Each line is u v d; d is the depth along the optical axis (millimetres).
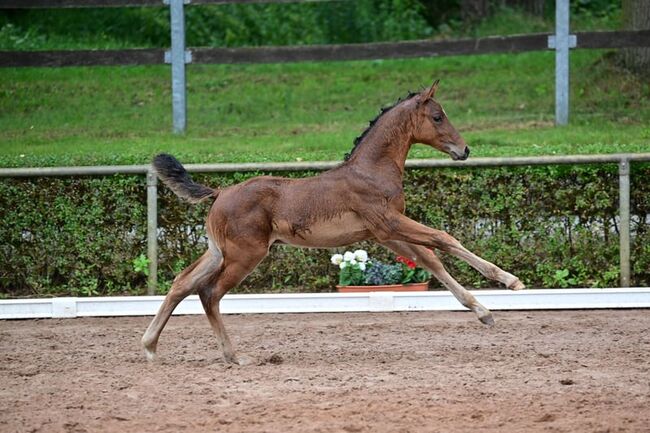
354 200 9586
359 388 8406
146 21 25062
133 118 18781
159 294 13125
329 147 15586
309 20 24891
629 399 7965
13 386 8742
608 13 25562
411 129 9812
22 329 11531
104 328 11500
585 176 12836
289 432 7184
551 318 11586
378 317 11867
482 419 7441
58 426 7477
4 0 17234
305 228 9555
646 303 12062
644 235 12945
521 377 8727
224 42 24375
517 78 20875
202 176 13109
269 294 12445
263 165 12922
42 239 13328
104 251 13297
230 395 8266
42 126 18203
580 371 8938
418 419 7449
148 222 13008
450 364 9312
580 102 18891
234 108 19594
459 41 17203
